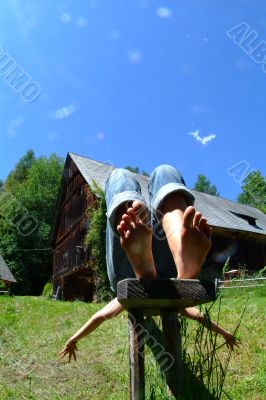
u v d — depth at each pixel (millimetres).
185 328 2201
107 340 3697
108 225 2115
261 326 3543
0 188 44312
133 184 1817
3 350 3920
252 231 20016
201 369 1985
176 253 1494
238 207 25469
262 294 6633
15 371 3295
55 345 3879
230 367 2693
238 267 18859
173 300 1425
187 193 1721
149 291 1401
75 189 21312
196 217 1393
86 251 18141
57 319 5188
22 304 6281
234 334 2277
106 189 1947
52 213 37594
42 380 3043
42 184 39156
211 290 1448
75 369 3188
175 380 1893
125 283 1420
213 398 1936
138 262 1422
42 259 34469
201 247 1437
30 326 4926
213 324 2277
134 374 1688
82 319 5043
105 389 2770
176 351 1917
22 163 46906
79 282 22094
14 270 32844
